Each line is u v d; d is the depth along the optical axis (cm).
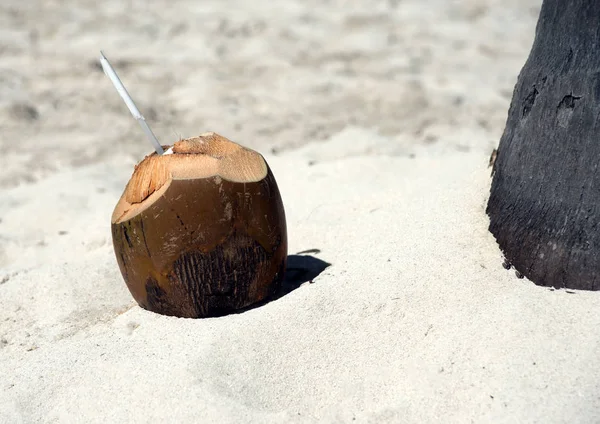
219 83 260
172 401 120
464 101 246
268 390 121
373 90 254
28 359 131
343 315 128
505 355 121
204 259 129
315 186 172
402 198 154
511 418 115
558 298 126
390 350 125
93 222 172
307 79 265
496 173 137
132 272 132
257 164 131
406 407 119
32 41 294
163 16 330
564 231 128
